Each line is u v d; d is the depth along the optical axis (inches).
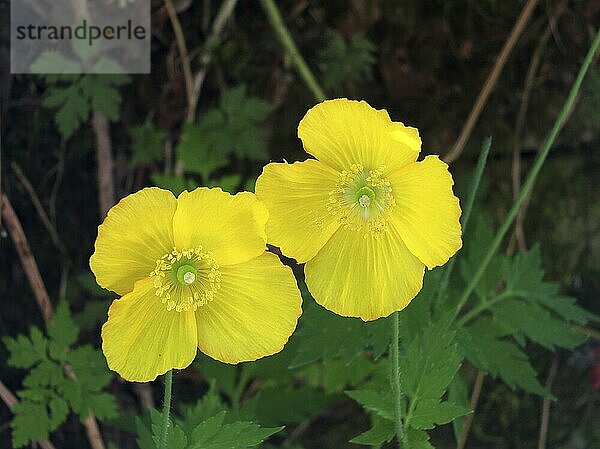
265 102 10.8
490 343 9.5
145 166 11.3
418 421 7.3
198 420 8.8
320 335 8.6
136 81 10.9
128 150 11.2
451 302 10.4
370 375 11.0
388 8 11.2
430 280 8.7
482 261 9.7
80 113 10.3
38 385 10.0
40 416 9.9
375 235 6.5
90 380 10.1
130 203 5.8
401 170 6.3
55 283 11.2
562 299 9.7
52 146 10.9
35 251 11.2
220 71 11.2
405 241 6.5
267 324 6.4
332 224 6.5
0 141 10.8
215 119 10.8
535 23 11.4
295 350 10.4
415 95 11.4
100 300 11.2
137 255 6.1
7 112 10.7
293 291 6.4
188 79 11.0
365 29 11.2
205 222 6.1
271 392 10.4
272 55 11.1
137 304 6.2
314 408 10.5
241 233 6.1
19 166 10.9
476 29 11.3
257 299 6.4
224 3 10.9
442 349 7.4
